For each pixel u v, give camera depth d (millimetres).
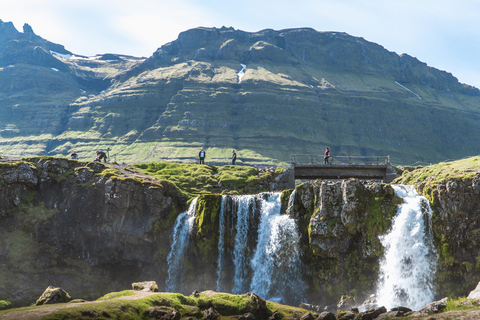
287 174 82438
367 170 83625
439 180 58344
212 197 66312
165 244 67125
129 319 29391
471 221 54000
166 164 89562
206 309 35062
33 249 67938
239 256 64875
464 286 53469
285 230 63219
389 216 57500
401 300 54562
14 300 60812
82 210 69125
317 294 59781
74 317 27594
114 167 79188
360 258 57812
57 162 73375
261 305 36375
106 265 69250
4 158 76000
